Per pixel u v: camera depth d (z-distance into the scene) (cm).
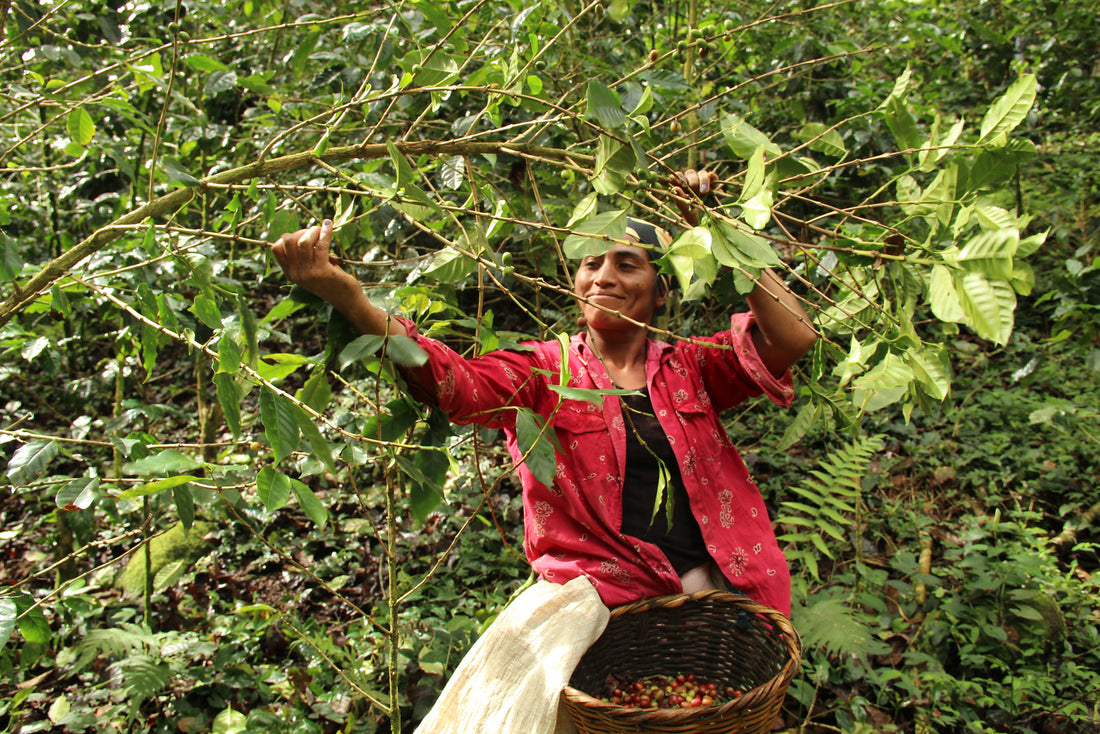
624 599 172
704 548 181
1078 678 250
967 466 362
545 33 202
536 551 182
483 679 159
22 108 144
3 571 303
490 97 138
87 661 228
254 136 289
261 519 319
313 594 295
